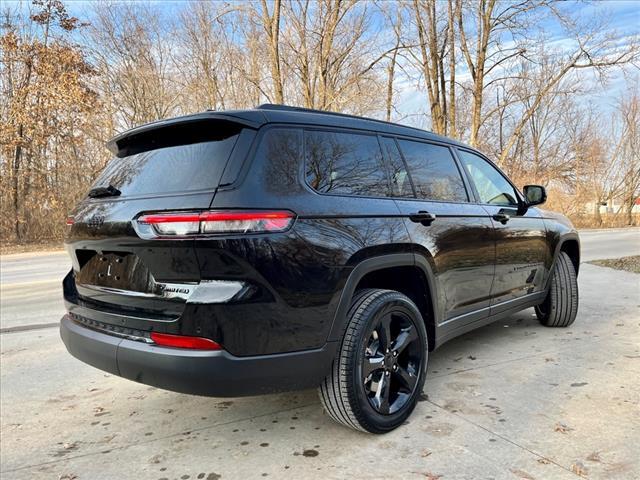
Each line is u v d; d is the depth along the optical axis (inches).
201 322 85.1
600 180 1327.5
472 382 136.4
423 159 135.2
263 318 88.0
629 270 341.1
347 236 101.1
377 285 121.9
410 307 114.9
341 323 99.2
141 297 93.3
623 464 92.0
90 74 808.9
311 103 839.1
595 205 1336.1
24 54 740.7
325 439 106.3
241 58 920.3
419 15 863.7
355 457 97.8
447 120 1063.6
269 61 863.7
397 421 108.7
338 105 812.0
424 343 118.6
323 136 108.4
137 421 118.3
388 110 919.7
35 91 739.4
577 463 92.5
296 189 96.7
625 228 1130.0
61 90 740.7
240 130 95.7
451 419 113.3
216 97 953.5
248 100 937.5
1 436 111.3
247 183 89.7
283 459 98.0
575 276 190.1
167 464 97.5
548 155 1430.9
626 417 111.8
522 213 170.6
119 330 98.4
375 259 106.3
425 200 128.7
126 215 95.9
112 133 824.3
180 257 86.9
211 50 927.7
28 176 757.3
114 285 100.6
